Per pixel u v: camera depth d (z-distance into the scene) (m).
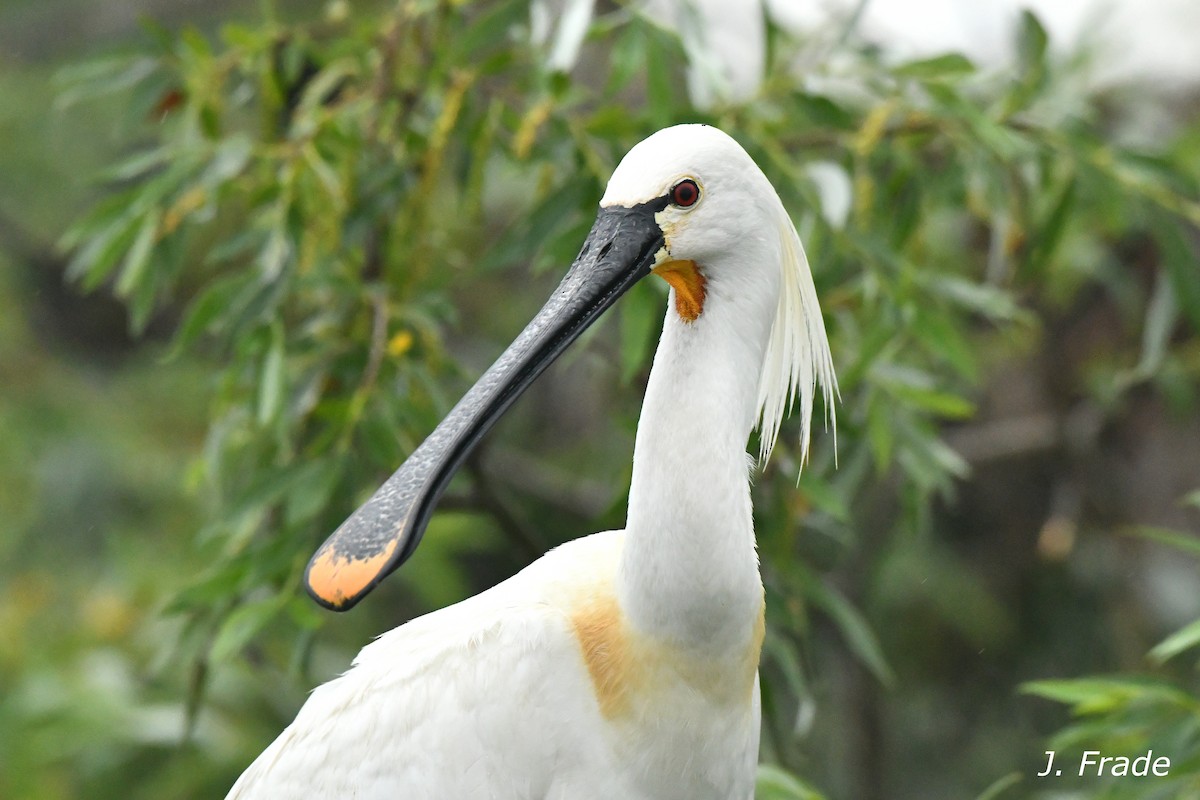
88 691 11.38
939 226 13.30
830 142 10.38
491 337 16.16
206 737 11.20
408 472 6.45
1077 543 15.69
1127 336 15.09
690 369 6.38
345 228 9.70
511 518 10.25
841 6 11.32
